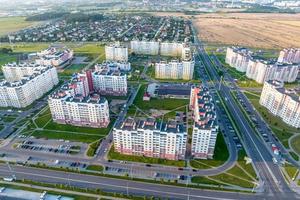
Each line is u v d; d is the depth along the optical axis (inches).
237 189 7593.5
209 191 7554.1
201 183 7810.0
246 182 7839.6
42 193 7475.4
